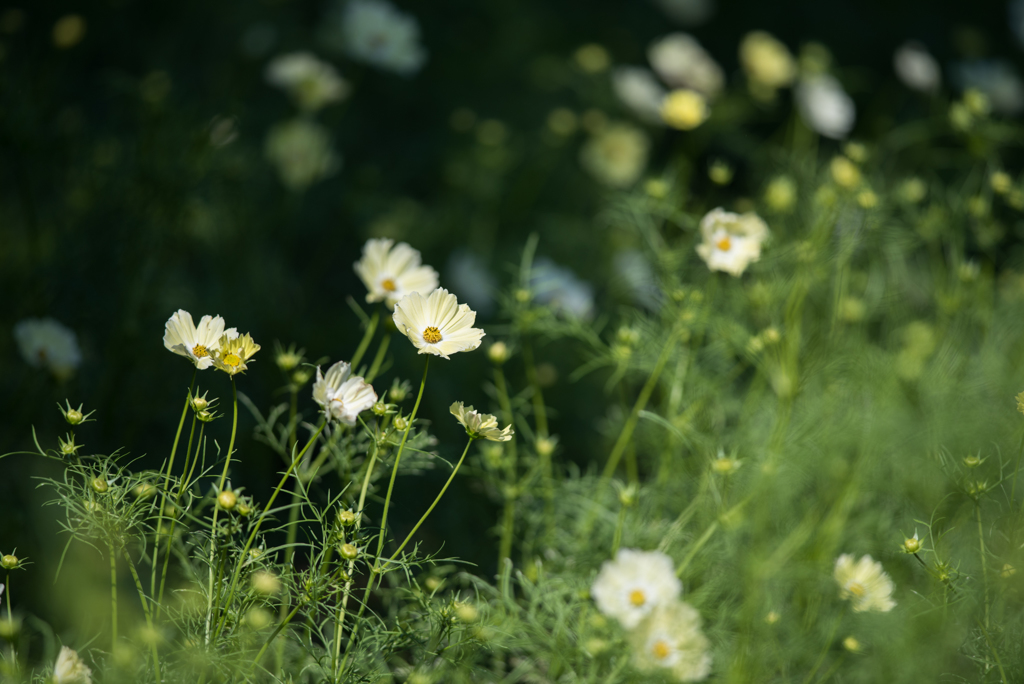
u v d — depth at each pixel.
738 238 2.35
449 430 2.57
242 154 2.88
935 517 2.33
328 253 3.07
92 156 2.53
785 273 2.47
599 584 2.06
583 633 2.17
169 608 2.10
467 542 2.42
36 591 2.21
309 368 2.56
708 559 2.31
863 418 2.44
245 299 2.68
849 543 2.38
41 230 2.51
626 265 3.03
